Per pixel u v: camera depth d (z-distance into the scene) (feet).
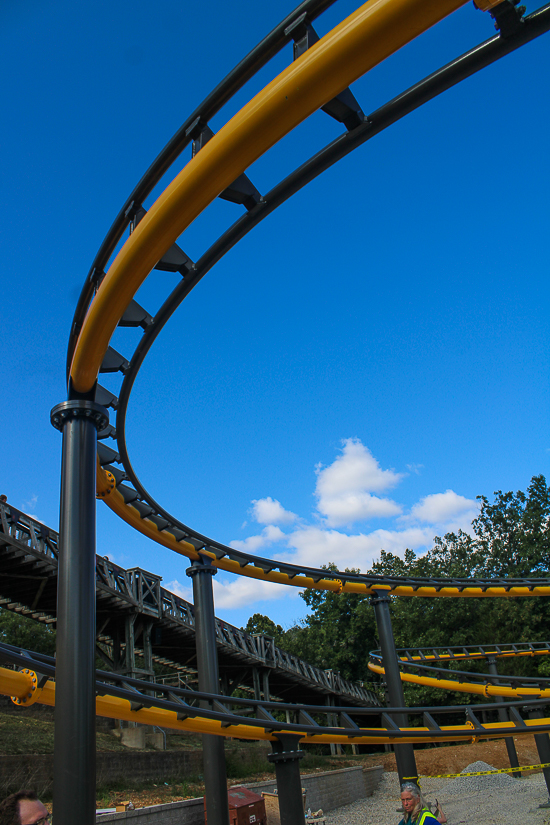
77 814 20.39
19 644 125.29
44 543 56.90
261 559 52.75
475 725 45.27
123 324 27.27
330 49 16.44
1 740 48.16
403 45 16.12
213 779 39.42
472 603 135.64
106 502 40.96
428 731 43.24
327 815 67.21
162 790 53.62
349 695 116.06
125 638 69.67
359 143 18.69
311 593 167.53
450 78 16.62
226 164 19.27
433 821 18.61
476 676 70.64
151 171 23.08
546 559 143.74
